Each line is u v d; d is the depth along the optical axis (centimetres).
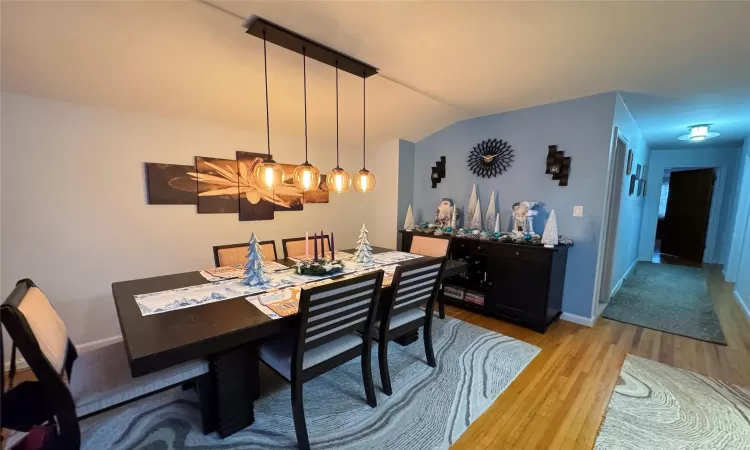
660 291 421
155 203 261
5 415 124
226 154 298
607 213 310
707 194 609
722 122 375
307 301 143
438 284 219
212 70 221
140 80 217
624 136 339
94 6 158
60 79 202
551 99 306
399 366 232
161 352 115
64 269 229
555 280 296
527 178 336
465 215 387
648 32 181
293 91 265
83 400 128
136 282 198
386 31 188
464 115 365
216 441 160
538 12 166
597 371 229
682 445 162
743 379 220
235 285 194
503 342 270
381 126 366
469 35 191
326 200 386
